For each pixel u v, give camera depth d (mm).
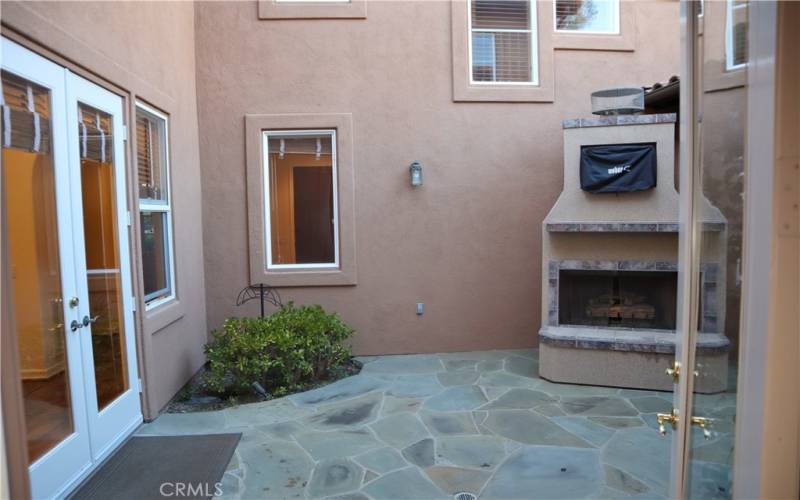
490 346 5703
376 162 5520
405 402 4203
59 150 2932
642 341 4438
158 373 4137
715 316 1540
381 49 5477
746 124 1182
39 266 2801
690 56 1603
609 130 4703
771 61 1051
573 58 5648
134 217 3818
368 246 5555
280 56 5410
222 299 5469
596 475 3023
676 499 1678
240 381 4430
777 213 1056
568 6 5789
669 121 4586
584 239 4816
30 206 2752
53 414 2850
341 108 5469
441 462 3199
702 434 1624
